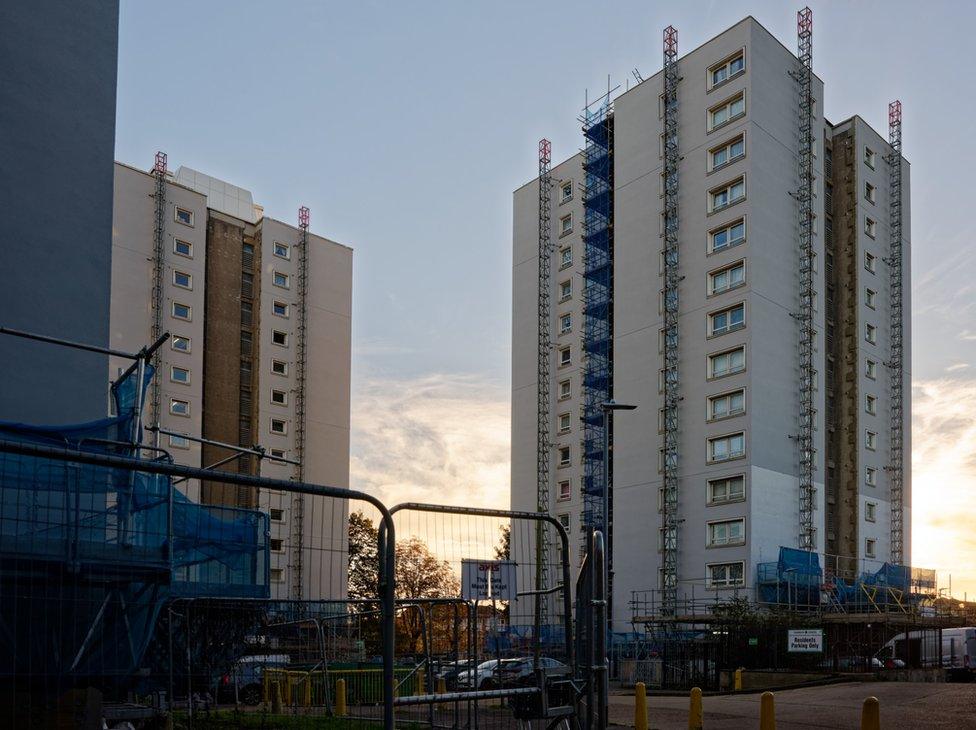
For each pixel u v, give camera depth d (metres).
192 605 10.87
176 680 10.46
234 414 72.50
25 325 13.38
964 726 15.48
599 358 65.62
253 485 6.51
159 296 67.94
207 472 6.17
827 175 62.81
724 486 51.97
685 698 25.89
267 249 77.12
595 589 8.45
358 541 74.81
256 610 11.94
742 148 55.22
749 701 22.83
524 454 70.75
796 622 37.66
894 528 59.81
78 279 14.15
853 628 42.50
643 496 56.91
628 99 64.00
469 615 11.72
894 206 65.44
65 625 8.39
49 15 14.55
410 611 13.94
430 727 11.87
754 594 48.84
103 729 8.95
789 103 58.38
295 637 13.59
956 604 50.16
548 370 70.81
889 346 62.88
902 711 18.12
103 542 9.00
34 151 13.98
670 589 52.62
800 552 48.78
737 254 54.12
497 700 10.96
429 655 12.91
